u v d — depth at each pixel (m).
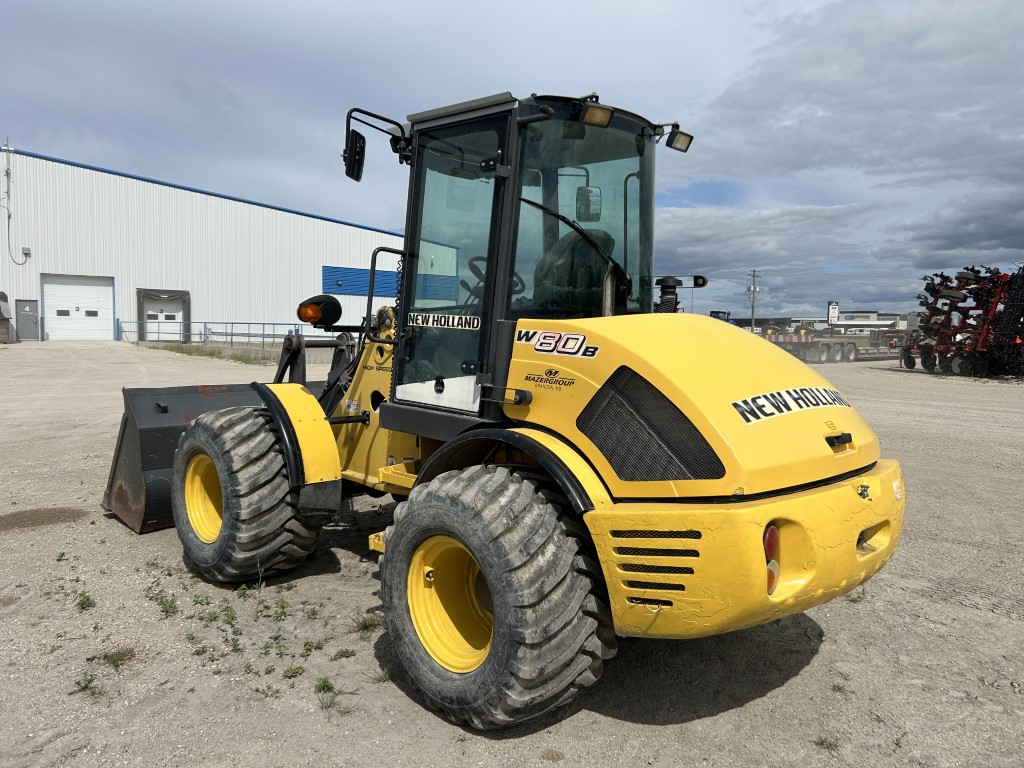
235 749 2.86
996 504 6.70
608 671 3.60
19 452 8.31
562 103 3.38
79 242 32.25
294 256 37.41
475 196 3.57
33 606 4.17
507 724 2.92
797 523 2.68
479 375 3.46
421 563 3.26
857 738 3.02
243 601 4.29
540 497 3.00
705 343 3.19
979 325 21.12
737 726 3.10
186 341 33.50
